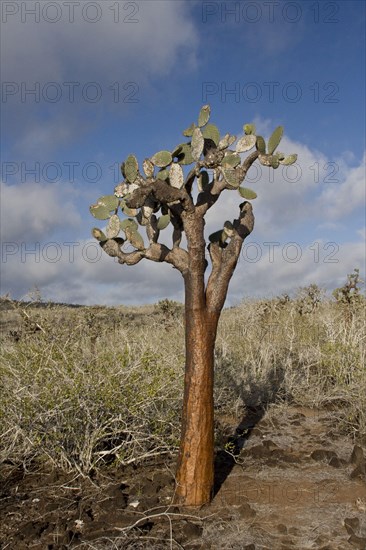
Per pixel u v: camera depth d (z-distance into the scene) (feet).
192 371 10.00
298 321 28.12
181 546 8.50
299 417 16.08
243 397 17.60
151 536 8.84
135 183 9.97
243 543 8.55
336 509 9.77
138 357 14.61
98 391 12.64
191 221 9.86
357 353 18.95
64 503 10.28
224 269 10.08
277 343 24.26
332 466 11.96
